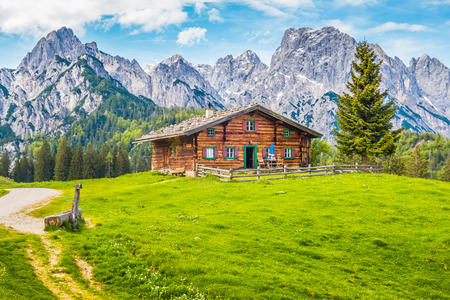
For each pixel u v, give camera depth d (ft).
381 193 75.87
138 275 35.76
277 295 33.60
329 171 115.55
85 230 48.65
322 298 34.42
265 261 41.88
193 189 87.97
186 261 39.37
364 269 42.42
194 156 118.52
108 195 86.02
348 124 149.69
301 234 52.16
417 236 51.78
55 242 41.83
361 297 35.19
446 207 63.87
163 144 150.20
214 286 34.40
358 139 145.89
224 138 123.03
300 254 45.47
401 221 57.98
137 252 41.57
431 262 44.27
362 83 148.56
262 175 100.48
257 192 80.28
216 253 42.63
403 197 72.02
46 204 70.95
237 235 50.90
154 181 113.70
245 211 63.52
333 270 41.47
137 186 103.30
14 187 116.26
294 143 135.54
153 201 77.00
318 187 83.92
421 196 72.59
